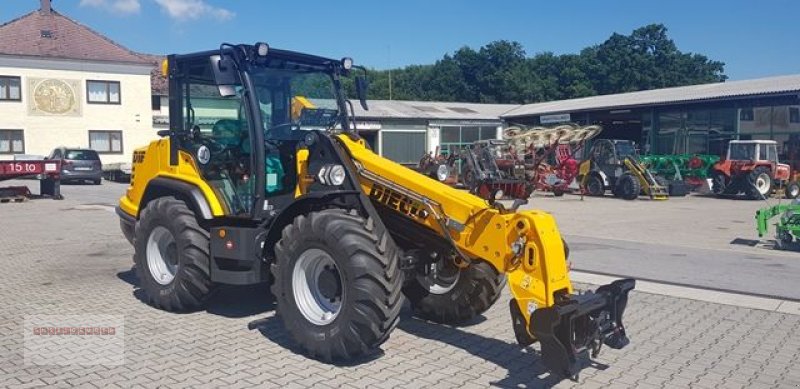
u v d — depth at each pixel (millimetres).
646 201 23266
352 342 5180
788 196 25062
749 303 7633
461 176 19891
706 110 30703
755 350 5938
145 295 7672
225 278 6355
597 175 24969
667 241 12945
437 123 38625
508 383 5043
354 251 5129
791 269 9930
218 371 5242
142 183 7875
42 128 35094
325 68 7184
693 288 8414
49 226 14211
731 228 15219
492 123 40531
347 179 5762
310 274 5590
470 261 5402
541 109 39938
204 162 6742
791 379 5215
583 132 25203
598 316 4898
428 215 5512
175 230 6676
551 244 4812
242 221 6500
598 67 71438
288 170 6566
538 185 24766
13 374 5184
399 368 5340
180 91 7102
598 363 5516
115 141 37188
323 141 5902
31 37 35625
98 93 36562
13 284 8391
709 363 5586
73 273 9094
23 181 30016
